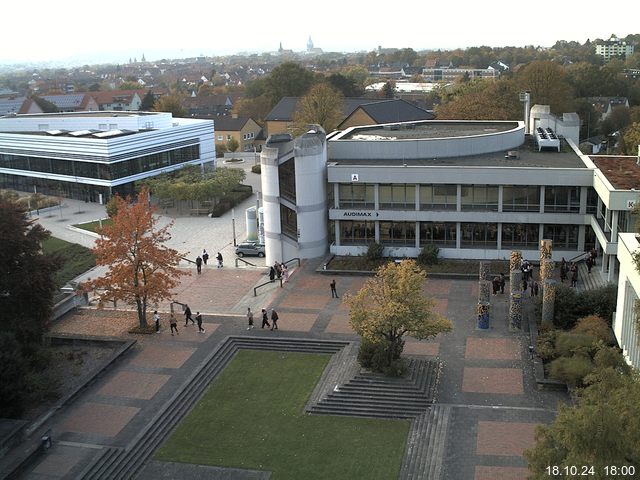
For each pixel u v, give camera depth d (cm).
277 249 6644
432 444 3531
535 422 3662
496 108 9888
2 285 4394
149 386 4284
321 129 6888
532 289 5372
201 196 8788
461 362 4378
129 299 5141
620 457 2067
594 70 18588
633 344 3631
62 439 3738
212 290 6059
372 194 6512
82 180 9950
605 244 5166
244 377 4384
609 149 12412
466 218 6297
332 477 3338
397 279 4156
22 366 3919
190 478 3394
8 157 11006
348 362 4409
